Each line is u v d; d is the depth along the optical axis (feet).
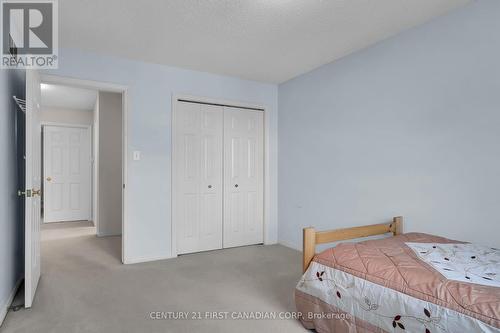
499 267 5.24
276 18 7.84
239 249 12.78
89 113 20.25
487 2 6.88
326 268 6.18
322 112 11.43
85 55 10.01
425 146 8.07
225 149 12.91
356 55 10.02
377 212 9.33
